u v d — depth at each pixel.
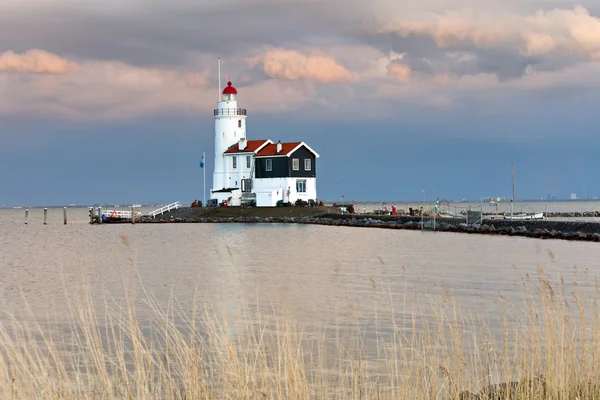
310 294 45.91
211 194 159.25
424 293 45.69
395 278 54.91
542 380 18.97
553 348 19.05
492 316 34.38
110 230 138.75
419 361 20.36
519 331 25.73
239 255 78.88
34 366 18.64
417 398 19.19
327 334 30.78
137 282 55.50
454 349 21.84
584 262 65.06
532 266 62.22
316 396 20.11
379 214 151.25
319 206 151.25
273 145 153.00
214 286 51.84
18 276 62.06
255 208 148.25
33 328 33.59
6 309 40.94
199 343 26.05
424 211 148.75
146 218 161.38
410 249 82.75
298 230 123.81
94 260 76.50
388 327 32.91
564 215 163.62
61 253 87.38
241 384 18.08
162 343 30.16
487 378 21.16
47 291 51.12
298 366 18.59
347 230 122.56
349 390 20.92
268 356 20.92
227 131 155.88
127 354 27.67
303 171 150.75
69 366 24.61
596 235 93.12
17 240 114.75
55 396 17.86
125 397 19.08
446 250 80.44
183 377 19.61
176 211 160.00
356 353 26.22
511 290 46.62
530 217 140.12
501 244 88.62
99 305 42.47
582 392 18.20
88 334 22.44
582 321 21.55
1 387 17.20
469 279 53.44
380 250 81.69
